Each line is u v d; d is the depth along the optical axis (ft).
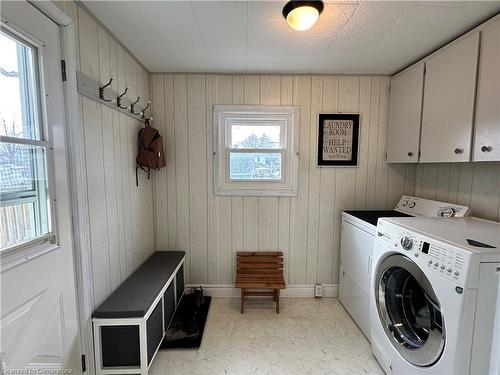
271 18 4.78
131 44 5.85
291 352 5.83
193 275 8.25
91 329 4.71
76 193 4.33
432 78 5.83
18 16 3.31
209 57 6.55
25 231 3.54
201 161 7.95
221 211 8.11
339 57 6.48
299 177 8.02
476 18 4.66
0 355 3.12
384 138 7.93
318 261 8.25
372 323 5.40
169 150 7.89
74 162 4.28
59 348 4.05
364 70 7.37
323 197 8.08
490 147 4.44
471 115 4.77
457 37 5.35
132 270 6.50
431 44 5.70
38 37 3.63
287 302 8.00
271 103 7.77
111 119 5.51
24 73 3.51
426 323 4.18
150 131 6.88
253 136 8.05
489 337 3.34
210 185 8.03
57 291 3.99
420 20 4.77
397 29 5.09
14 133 3.37
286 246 8.20
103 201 5.17
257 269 7.82
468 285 3.25
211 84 7.70
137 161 6.75
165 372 5.26
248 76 7.68
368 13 4.57
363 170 8.02
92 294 4.76
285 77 7.71
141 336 4.81
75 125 4.28
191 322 6.62
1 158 3.21
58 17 3.91
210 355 5.74
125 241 6.14
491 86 4.40
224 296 8.27
